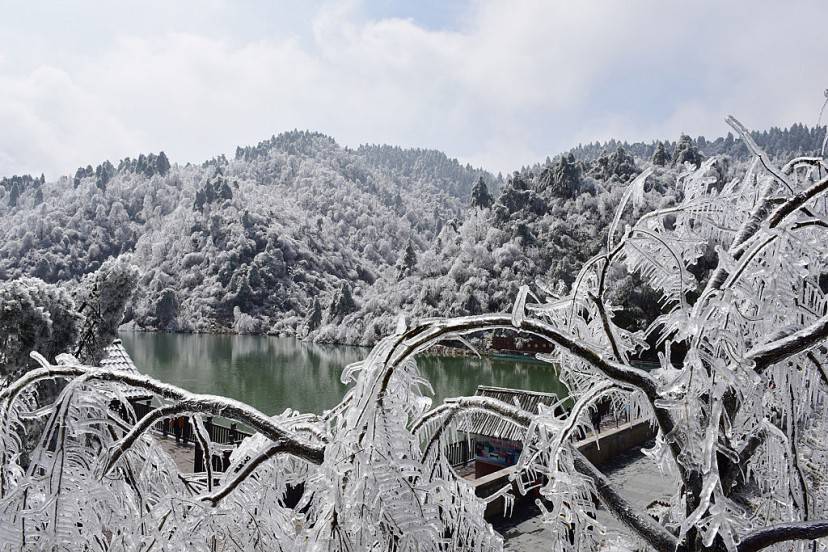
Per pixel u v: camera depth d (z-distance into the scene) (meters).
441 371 33.97
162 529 2.74
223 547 2.90
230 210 121.50
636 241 3.23
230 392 38.22
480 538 2.97
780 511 3.20
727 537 2.24
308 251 120.69
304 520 2.81
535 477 3.12
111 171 175.38
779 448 3.10
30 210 144.75
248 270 103.81
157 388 2.79
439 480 2.81
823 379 3.20
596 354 2.68
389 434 2.36
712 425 2.40
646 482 11.34
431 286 65.19
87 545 2.68
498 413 3.03
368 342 71.38
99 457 2.70
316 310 84.88
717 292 2.70
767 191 3.41
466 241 68.62
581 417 3.02
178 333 92.00
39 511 2.48
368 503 2.21
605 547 2.87
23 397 2.83
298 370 49.81
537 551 7.88
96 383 2.78
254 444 3.10
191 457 13.55
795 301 3.33
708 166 3.48
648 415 3.06
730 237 3.64
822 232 3.48
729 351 2.61
